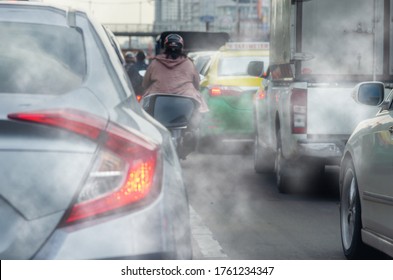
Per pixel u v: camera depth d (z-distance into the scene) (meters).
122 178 4.19
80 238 4.05
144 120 4.72
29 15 5.39
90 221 4.09
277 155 15.51
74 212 4.07
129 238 4.11
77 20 5.39
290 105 14.14
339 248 10.06
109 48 5.27
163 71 14.31
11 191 4.04
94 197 4.12
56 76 4.87
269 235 10.88
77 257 4.02
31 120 4.06
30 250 4.01
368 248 8.91
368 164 8.48
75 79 4.86
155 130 4.67
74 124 4.14
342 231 9.54
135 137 4.29
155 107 6.18
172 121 6.18
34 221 4.03
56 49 5.09
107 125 4.26
